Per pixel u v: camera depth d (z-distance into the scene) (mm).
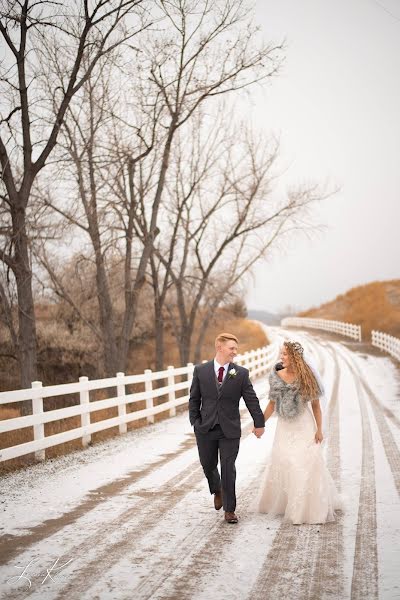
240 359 28016
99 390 27094
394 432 13789
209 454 7348
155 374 17562
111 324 24547
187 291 32469
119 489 9016
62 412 12266
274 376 7562
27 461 11523
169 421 17469
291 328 77562
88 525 7152
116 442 13742
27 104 17391
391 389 23531
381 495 8273
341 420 15828
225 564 5793
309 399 7438
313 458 7285
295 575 5484
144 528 7000
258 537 6594
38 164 17609
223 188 30281
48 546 6402
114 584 5355
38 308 35250
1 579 5516
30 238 18109
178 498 8398
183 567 5734
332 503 7402
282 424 7543
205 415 7230
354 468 10102
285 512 7254
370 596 5000
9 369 30234
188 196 28969
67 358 32469
